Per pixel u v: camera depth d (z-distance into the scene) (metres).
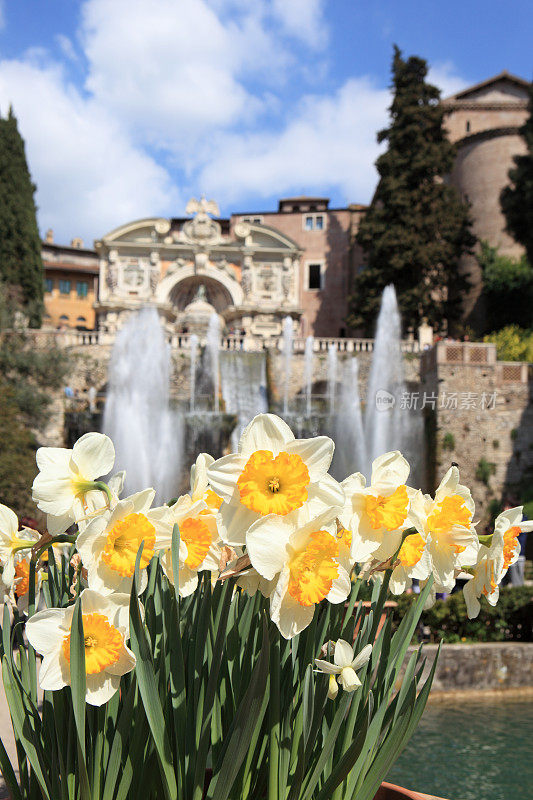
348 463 32.53
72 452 2.25
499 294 53.06
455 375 33.16
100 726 2.17
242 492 1.90
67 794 2.15
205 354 41.44
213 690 2.17
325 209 64.81
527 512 30.34
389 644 2.45
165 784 2.15
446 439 32.50
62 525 2.26
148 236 59.28
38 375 32.62
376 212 52.06
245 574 2.08
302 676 2.37
